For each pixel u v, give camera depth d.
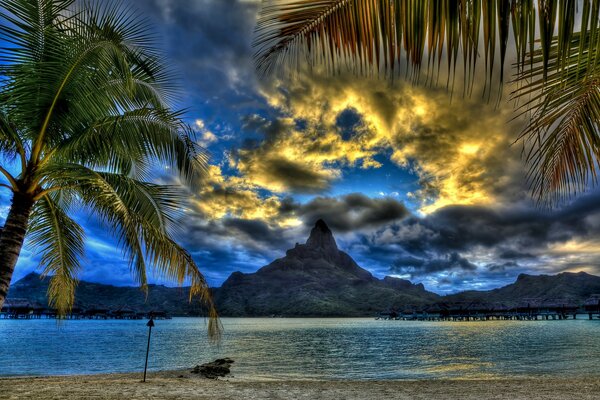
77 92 6.04
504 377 18.22
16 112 5.92
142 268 6.20
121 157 7.53
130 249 6.14
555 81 2.37
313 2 1.86
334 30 1.83
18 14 5.55
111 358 27.77
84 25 5.82
